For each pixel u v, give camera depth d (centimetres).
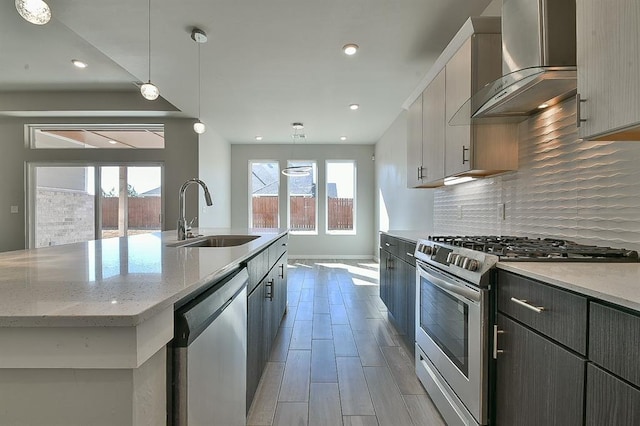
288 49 299
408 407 184
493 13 234
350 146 736
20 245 553
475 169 211
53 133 565
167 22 256
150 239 232
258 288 194
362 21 256
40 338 66
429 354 194
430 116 276
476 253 145
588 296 88
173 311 84
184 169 546
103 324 65
